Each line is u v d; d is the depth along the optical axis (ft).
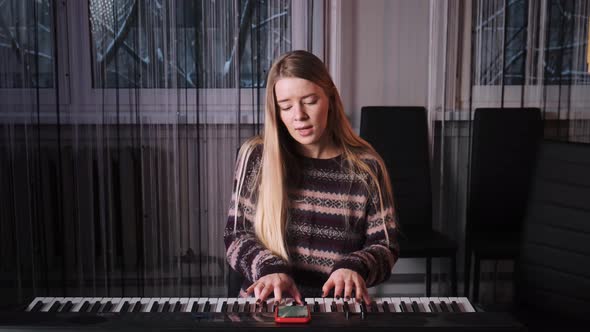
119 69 9.85
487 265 10.75
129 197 10.09
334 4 10.11
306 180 4.67
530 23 10.39
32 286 9.92
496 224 10.05
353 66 10.50
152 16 9.80
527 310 5.96
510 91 10.59
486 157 9.93
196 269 10.33
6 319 3.13
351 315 3.23
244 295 4.62
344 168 4.68
